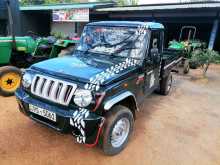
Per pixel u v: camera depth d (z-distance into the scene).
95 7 14.90
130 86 3.25
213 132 4.11
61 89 2.77
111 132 2.89
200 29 16.19
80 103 2.65
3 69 4.89
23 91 3.27
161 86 5.92
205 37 16.12
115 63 3.41
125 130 3.27
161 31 4.19
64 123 2.69
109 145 2.96
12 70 5.00
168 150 3.41
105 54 3.84
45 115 2.85
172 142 3.64
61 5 17.27
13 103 4.75
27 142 3.33
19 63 6.16
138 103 3.75
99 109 2.65
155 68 4.33
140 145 3.48
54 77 2.93
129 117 3.20
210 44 13.00
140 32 3.71
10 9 5.43
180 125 4.30
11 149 3.13
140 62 3.55
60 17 16.44
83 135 2.63
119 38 3.83
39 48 6.54
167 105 5.37
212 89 7.17
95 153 3.19
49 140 3.42
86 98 2.62
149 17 15.27
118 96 2.88
